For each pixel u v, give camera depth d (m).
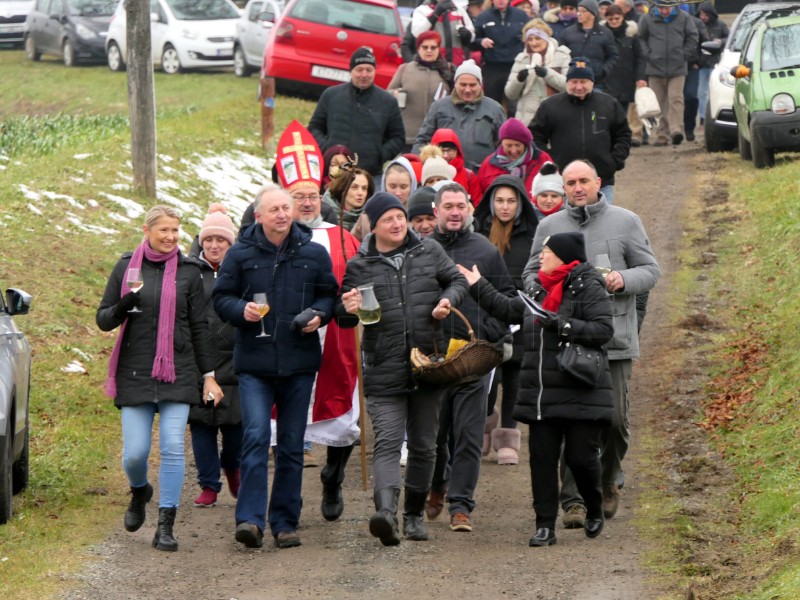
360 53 36.28
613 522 23.17
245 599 19.06
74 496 24.55
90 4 94.81
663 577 19.88
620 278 22.58
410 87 40.12
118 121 64.56
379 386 21.59
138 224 42.00
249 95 70.81
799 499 22.64
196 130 56.28
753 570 19.98
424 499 22.31
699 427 28.67
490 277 23.19
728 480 25.34
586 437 21.38
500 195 25.86
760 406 28.42
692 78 63.62
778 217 42.88
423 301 21.70
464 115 34.12
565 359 21.06
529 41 41.81
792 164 51.41
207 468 24.56
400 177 27.39
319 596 19.17
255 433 21.55
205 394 21.86
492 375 23.88
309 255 21.67
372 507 24.38
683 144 62.56
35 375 30.72
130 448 21.45
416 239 22.05
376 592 19.36
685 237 43.97
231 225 25.33
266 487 21.70
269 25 81.19
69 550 21.31
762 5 63.50
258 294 21.08
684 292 38.31
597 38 51.19
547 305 21.31
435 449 22.55
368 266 21.83
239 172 51.94
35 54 97.75
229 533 22.80
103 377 31.70
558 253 21.36
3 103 85.12
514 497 25.06
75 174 45.50
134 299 21.03
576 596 19.06
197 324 21.70
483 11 49.22
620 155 33.69
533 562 20.83
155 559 21.03
